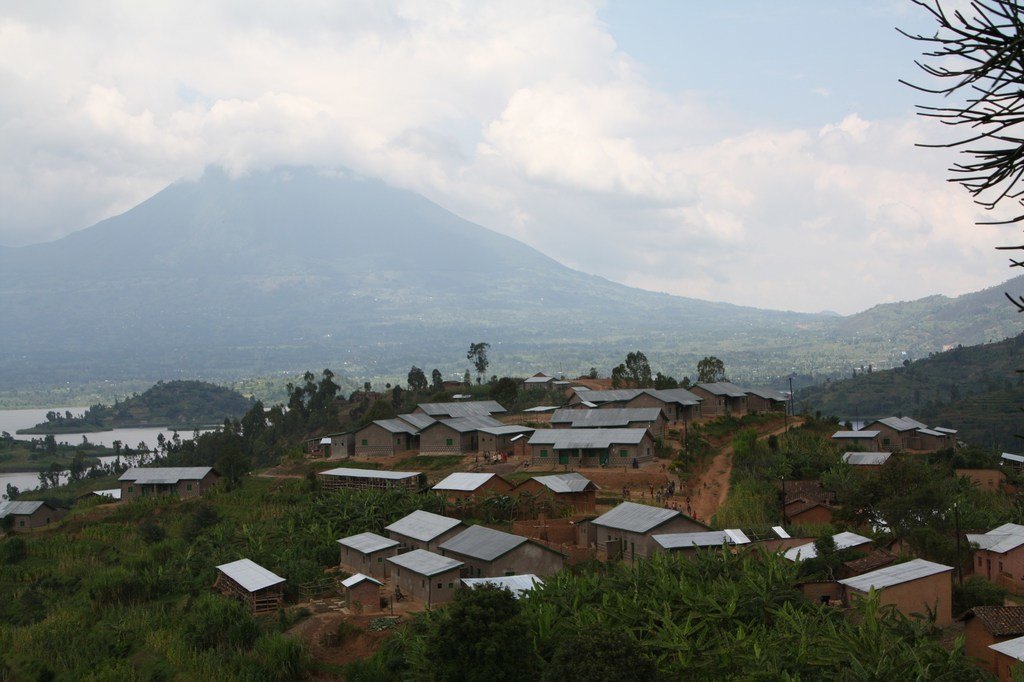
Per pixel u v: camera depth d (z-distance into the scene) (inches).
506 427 4116.6
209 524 3348.9
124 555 3102.9
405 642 1884.8
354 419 5969.5
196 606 2394.2
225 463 4222.4
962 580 2086.6
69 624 2416.3
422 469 3868.1
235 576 2468.0
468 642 1662.2
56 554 3203.7
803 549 2343.8
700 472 3592.5
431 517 2696.9
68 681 2096.5
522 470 3575.3
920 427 4394.7
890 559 2171.5
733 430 4357.8
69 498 5689.0
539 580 2229.3
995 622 1652.3
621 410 3973.9
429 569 2246.6
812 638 1592.0
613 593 1899.6
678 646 1614.2
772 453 3799.2
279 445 6186.0
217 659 2038.6
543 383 6023.6
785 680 1422.2
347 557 2659.9
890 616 1737.2
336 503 3154.5
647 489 3284.9
